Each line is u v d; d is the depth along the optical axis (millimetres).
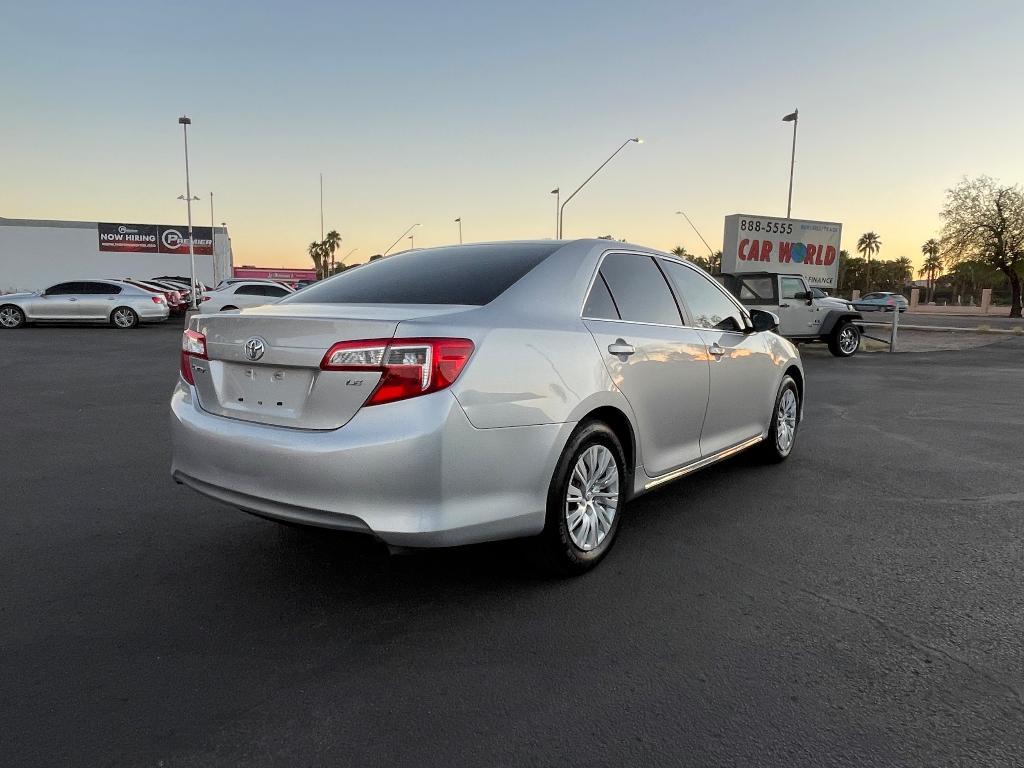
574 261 3656
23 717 2322
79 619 3010
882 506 4625
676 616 3064
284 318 2902
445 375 2754
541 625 2979
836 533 4109
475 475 2836
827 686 2537
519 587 3344
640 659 2715
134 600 3199
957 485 5133
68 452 5961
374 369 2721
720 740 2234
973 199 45625
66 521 4227
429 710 2385
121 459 5727
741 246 25328
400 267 3795
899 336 23969
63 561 3631
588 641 2850
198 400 3299
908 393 10148
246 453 2926
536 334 3141
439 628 2949
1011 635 2916
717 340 4512
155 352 14891
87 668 2627
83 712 2354
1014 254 44875
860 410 8602
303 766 2104
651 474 3928
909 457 6020
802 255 26453
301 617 3045
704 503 4672
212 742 2209
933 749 2191
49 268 44250
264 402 3002
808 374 12695
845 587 3373
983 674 2623
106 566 3574
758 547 3881
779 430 5609
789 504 4656
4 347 15859
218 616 3049
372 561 3654
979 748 2199
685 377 4102
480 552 3777
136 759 2127
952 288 75500
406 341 2727
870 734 2266
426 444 2689
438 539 2748
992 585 3402
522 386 2988
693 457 4332
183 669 2627
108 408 8109
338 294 3516
